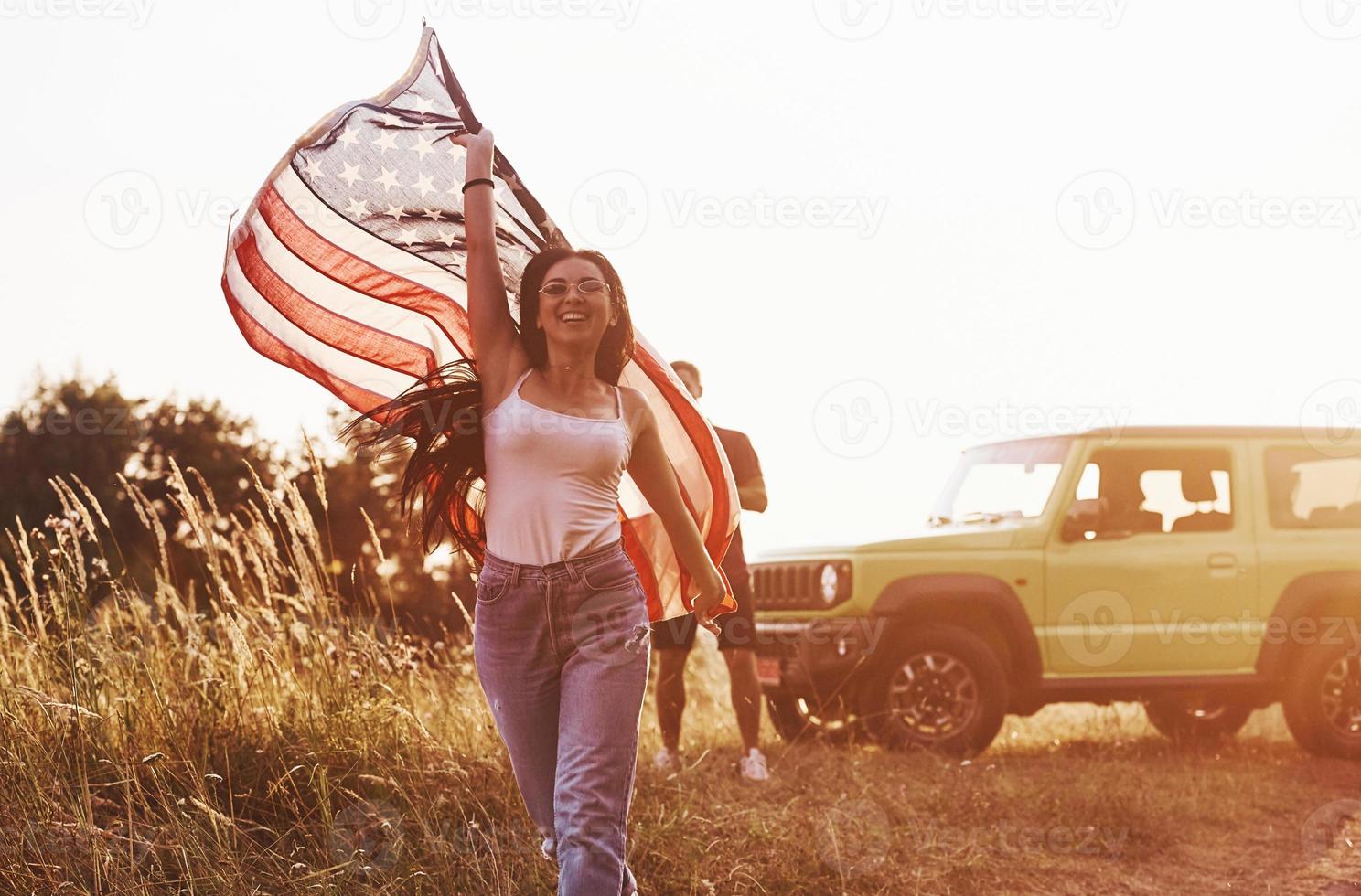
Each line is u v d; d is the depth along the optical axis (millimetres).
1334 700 7691
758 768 5922
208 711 4461
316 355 3348
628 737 2877
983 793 5656
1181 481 7977
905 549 7535
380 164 3340
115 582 4812
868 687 7324
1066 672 7594
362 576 5266
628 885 3080
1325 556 7895
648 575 3557
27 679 4473
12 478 21078
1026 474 8148
